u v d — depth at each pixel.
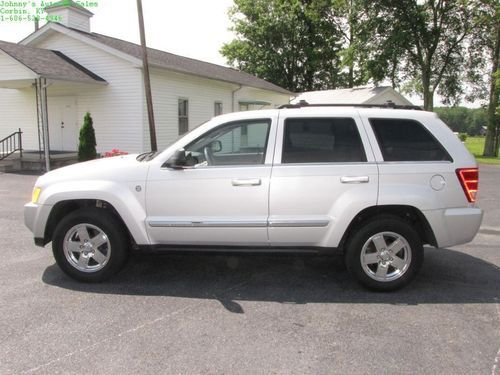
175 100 18.55
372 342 3.50
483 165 21.00
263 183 4.43
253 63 41.34
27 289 4.56
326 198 4.42
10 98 19.23
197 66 21.52
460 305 4.25
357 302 4.32
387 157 4.49
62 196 4.62
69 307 4.12
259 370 3.08
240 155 4.64
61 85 16.91
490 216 8.45
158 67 16.42
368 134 4.51
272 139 4.54
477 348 3.41
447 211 4.47
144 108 16.89
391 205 4.45
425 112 4.68
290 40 41.06
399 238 4.50
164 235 4.58
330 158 4.49
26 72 14.63
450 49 29.05
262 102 24.38
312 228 4.45
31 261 5.47
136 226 4.57
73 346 3.39
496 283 4.86
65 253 4.72
